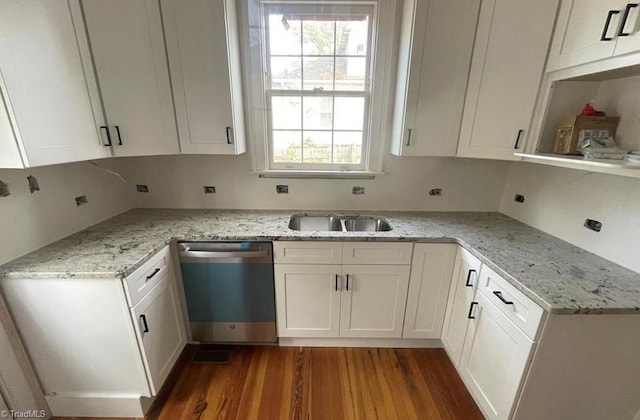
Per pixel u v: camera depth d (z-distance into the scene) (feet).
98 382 4.87
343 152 7.23
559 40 4.50
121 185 6.97
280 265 5.87
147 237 5.52
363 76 6.70
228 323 6.33
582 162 3.91
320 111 6.93
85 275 4.18
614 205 4.55
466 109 5.71
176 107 5.67
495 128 5.44
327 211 7.37
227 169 7.13
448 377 5.97
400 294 6.11
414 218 6.88
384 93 6.59
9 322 4.39
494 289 4.57
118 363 4.76
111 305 4.41
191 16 5.24
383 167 7.13
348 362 6.30
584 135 4.58
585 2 4.03
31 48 3.81
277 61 6.58
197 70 5.52
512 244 5.33
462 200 7.34
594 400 4.06
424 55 5.49
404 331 6.41
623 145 4.42
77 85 4.55
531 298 3.73
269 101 6.82
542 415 4.14
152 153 5.70
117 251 4.88
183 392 5.57
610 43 3.69
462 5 5.22
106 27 4.82
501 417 4.31
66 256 4.66
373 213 7.28
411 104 5.78
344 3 6.16
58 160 4.27
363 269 5.91
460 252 5.63
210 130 5.87
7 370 4.40
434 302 6.18
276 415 5.15
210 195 7.32
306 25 6.34
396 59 6.35
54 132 4.18
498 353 4.43
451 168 7.13
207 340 6.52
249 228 6.07
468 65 5.54
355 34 6.42
